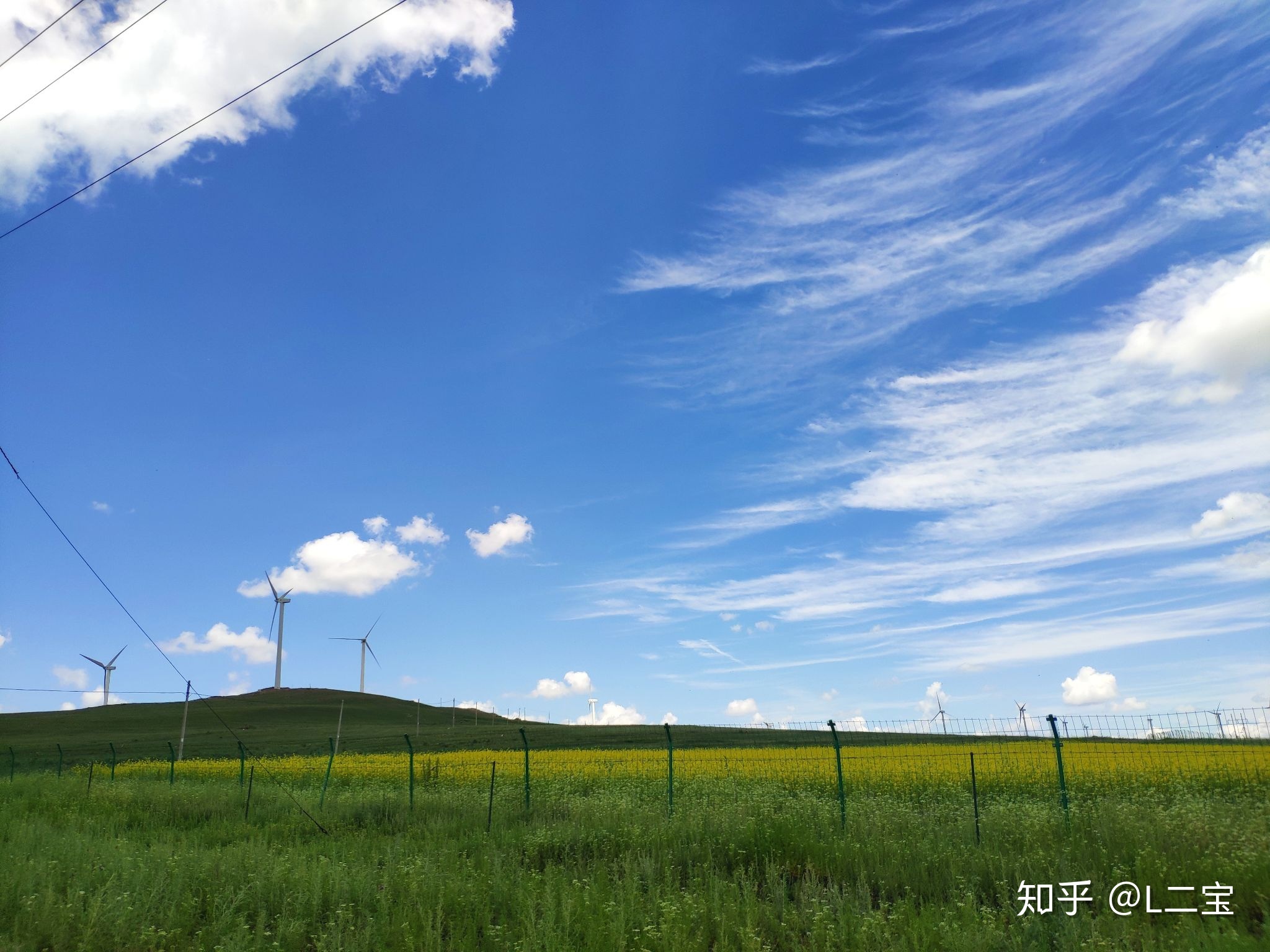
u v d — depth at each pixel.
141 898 9.94
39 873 11.02
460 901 10.15
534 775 28.75
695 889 10.39
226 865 12.02
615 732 64.38
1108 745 31.11
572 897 9.80
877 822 14.27
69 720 101.12
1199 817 12.86
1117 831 12.45
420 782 28.28
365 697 135.38
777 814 15.98
